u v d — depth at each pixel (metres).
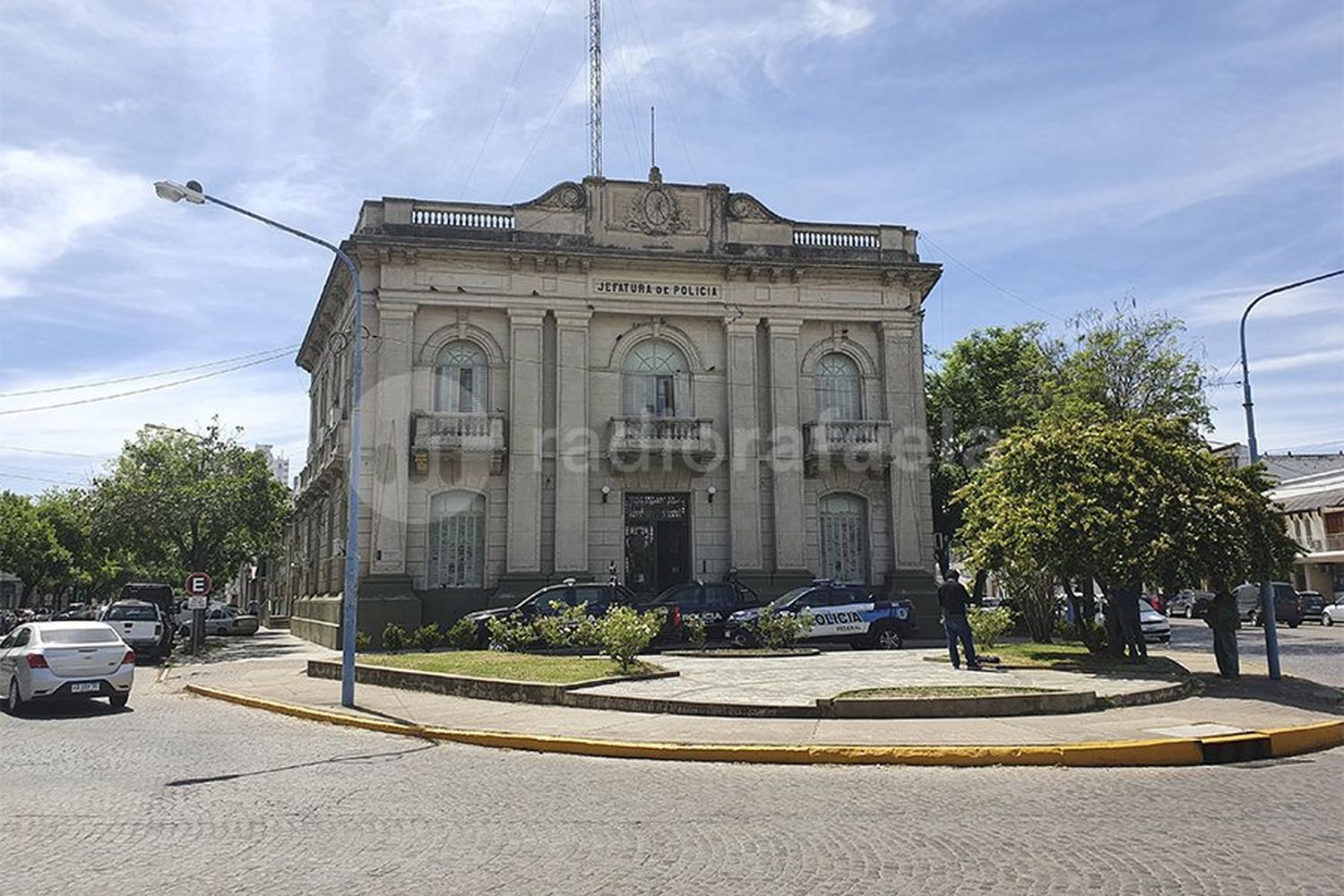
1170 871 6.05
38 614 59.31
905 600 27.05
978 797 8.46
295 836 7.25
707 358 30.17
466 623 24.41
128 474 33.75
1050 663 17.62
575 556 28.14
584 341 29.11
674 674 16.30
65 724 14.20
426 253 28.16
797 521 29.53
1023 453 18.16
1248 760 10.34
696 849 6.81
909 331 31.03
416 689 16.98
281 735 13.02
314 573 37.00
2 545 54.34
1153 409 31.50
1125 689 13.66
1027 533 17.06
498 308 28.69
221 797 8.75
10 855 6.74
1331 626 39.59
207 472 34.47
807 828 7.39
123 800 8.59
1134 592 18.05
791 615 22.91
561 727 12.41
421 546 27.55
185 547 34.16
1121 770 9.74
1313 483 52.75
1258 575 16.36
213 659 26.69
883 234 31.42
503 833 7.30
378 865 6.45
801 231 30.94
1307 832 6.98
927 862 6.36
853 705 12.31
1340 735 11.45
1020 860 6.36
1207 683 15.96
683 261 29.50
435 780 9.55
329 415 34.91
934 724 11.77
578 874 6.21
